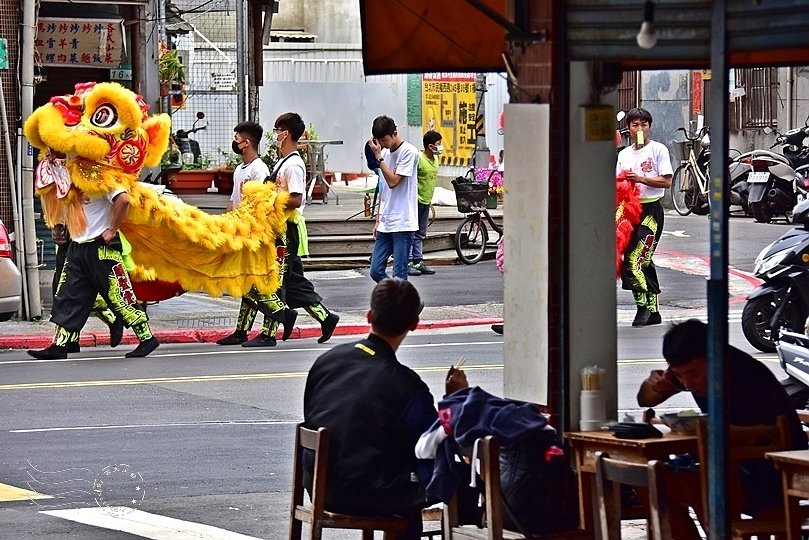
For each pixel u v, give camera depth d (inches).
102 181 749.3
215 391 693.3
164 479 515.2
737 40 289.9
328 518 348.2
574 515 340.5
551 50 339.3
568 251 347.6
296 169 808.3
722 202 288.2
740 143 1699.1
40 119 741.9
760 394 351.3
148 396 680.4
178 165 1496.1
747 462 344.8
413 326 362.9
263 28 1713.8
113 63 1091.3
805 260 735.7
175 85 1582.2
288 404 658.8
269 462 541.6
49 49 1072.2
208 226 784.3
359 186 2071.9
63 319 781.9
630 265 890.1
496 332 908.0
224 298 1063.0
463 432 332.8
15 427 609.3
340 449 350.3
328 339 866.8
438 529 441.4
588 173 348.5
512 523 334.3
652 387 374.6
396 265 945.5
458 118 1894.7
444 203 1627.7
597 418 342.6
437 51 415.8
